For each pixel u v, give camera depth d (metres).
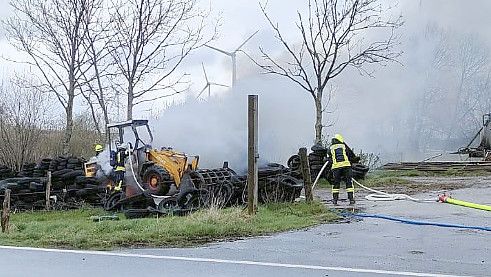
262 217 13.16
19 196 19.61
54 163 21.39
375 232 11.63
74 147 28.23
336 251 9.70
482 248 9.84
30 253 9.88
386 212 14.44
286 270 8.23
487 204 15.57
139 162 18.28
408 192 19.53
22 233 12.09
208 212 12.96
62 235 11.63
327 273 8.01
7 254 9.78
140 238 11.10
